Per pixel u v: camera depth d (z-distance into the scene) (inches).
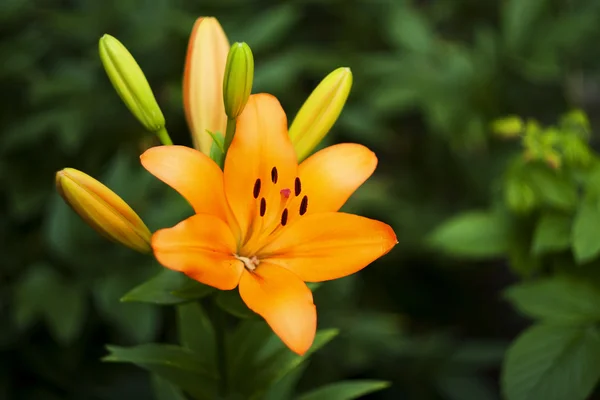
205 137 45.6
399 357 70.9
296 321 42.1
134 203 58.9
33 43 66.0
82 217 43.5
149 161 42.7
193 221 42.4
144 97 44.4
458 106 66.6
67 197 43.1
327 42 77.0
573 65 75.0
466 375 71.4
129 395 66.7
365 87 70.9
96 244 59.7
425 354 70.4
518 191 52.6
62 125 62.3
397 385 71.2
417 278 83.3
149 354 45.7
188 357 45.9
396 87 67.0
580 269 52.5
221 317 45.2
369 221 43.3
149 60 65.4
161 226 58.0
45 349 66.6
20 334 65.2
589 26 69.3
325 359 65.9
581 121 53.4
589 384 49.9
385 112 73.3
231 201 43.9
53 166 67.1
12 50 65.0
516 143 72.1
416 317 83.7
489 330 83.7
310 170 44.3
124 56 44.2
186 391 46.6
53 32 67.7
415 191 76.1
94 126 66.1
